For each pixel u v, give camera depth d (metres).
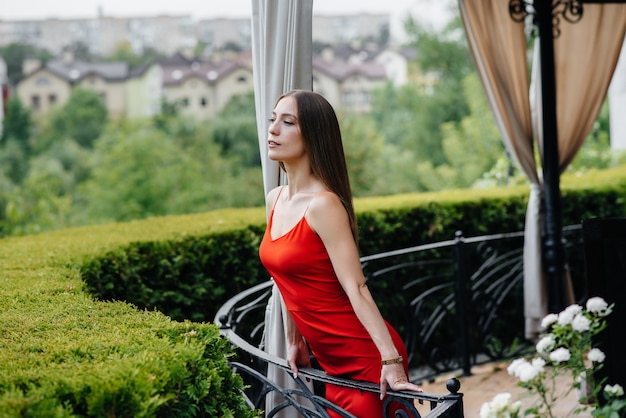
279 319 3.04
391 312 5.46
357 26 41.84
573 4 5.04
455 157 23.61
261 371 3.25
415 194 6.57
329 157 2.46
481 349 5.60
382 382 2.29
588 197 6.55
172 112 40.62
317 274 2.44
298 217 2.46
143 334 2.27
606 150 12.52
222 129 34.22
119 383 1.78
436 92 28.89
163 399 1.81
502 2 4.87
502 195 6.20
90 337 2.26
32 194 16.27
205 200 29.30
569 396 4.13
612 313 3.27
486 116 22.97
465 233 5.92
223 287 4.65
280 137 2.46
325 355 2.56
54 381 1.81
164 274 4.32
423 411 4.32
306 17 3.03
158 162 29.73
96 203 29.00
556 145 4.86
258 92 3.15
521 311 5.89
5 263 3.87
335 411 2.40
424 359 5.40
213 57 43.84
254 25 3.16
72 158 36.69
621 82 12.81
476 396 4.43
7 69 42.75
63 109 40.66
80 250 4.12
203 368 2.08
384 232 5.46
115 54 44.03
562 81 5.13
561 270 4.87
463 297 4.85
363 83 40.34
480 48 4.82
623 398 3.21
